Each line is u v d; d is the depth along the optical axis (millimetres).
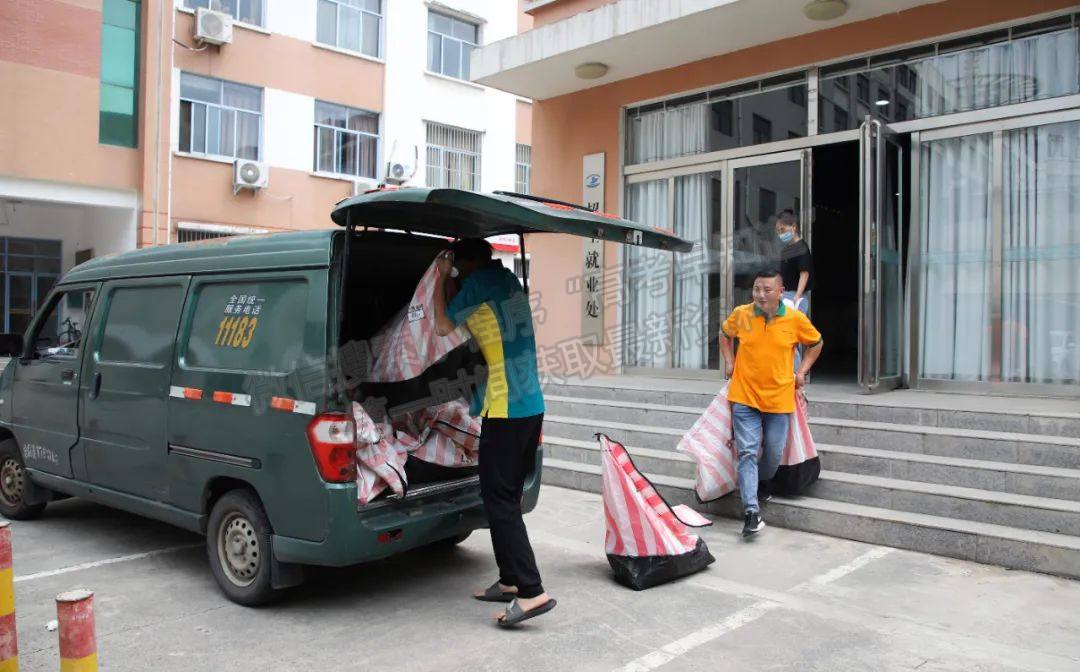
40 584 4324
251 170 14281
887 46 6988
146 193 13453
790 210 7684
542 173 9805
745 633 3578
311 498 3590
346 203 3770
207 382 4102
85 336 5090
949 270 6785
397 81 16656
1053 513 4438
